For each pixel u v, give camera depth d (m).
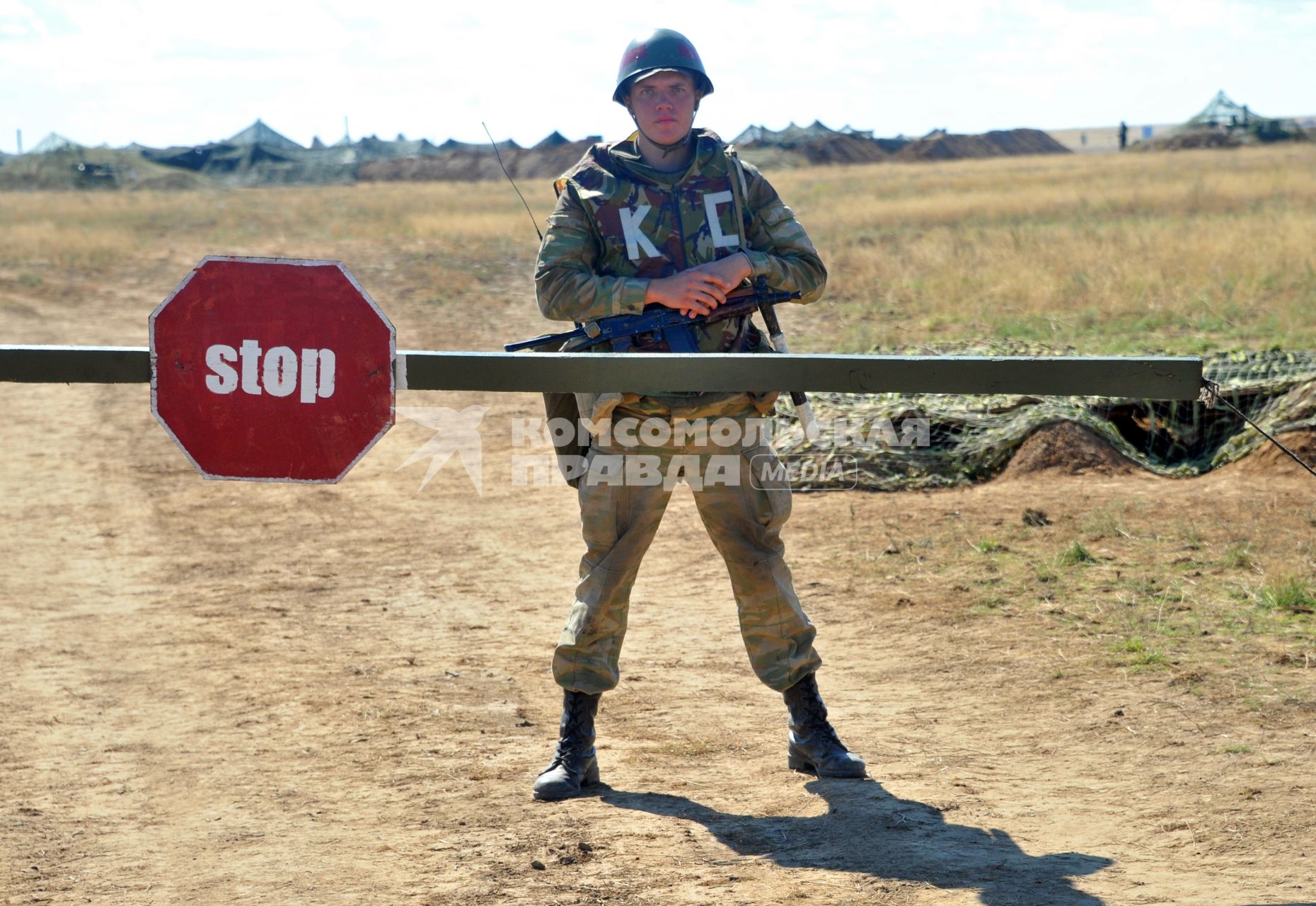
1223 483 12.41
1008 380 4.03
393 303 29.53
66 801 6.57
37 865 5.66
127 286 33.88
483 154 132.25
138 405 19.88
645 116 5.83
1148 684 7.35
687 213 5.87
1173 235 30.16
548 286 5.78
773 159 125.00
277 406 4.22
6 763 7.18
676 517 12.72
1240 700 6.95
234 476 4.26
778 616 6.11
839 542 11.20
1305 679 7.20
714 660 8.55
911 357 4.06
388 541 12.48
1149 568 9.74
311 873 5.32
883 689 7.78
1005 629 8.66
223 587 11.09
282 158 137.75
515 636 9.42
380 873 5.24
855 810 5.62
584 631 6.00
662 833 5.43
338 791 6.46
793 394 5.88
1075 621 8.64
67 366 4.20
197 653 9.29
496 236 42.72
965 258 29.88
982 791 5.92
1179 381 4.01
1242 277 23.69
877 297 26.41
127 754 7.29
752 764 6.48
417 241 42.09
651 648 8.89
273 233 47.19
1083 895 4.61
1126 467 13.19
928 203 47.88
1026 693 7.45
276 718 7.79
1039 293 23.88
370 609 10.27
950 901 4.58
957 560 10.38
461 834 5.62
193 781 6.78
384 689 8.25
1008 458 13.32
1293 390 13.39
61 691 8.53
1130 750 6.40
